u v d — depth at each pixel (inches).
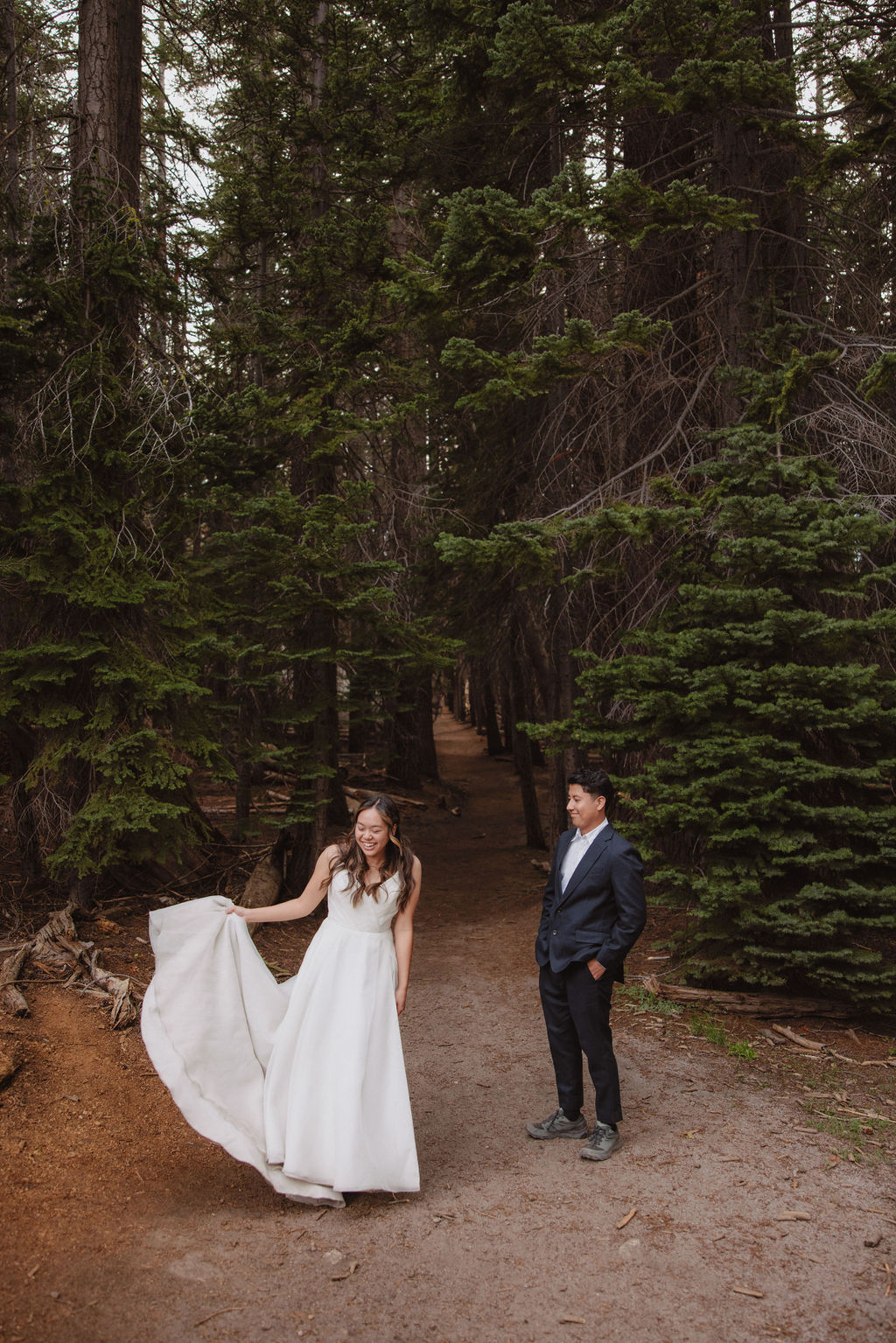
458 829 624.7
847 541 216.8
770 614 213.2
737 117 277.3
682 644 230.2
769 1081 185.2
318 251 342.3
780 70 244.8
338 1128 132.4
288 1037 139.5
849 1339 102.0
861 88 243.6
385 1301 109.4
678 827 225.3
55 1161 140.2
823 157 255.4
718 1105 172.7
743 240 302.8
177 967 141.3
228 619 302.4
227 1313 105.7
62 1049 179.6
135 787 250.1
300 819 303.3
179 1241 122.3
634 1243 122.9
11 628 272.2
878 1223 127.6
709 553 279.4
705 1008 230.5
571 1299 110.0
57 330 268.2
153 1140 155.1
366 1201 137.4
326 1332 102.8
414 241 467.5
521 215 246.7
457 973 286.5
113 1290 108.7
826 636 219.3
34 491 253.6
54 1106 157.8
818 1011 223.0
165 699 268.8
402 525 407.2
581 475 365.1
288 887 346.3
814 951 208.4
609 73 241.9
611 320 357.1
